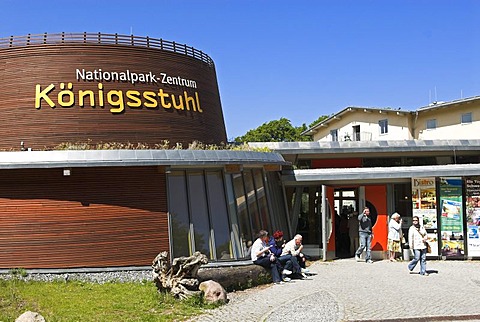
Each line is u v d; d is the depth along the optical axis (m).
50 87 18.42
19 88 18.48
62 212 16.78
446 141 27.30
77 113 18.41
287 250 18.92
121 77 19.06
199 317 13.27
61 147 17.86
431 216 23.20
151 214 17.39
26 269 16.52
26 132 18.20
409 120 43.69
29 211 16.72
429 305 14.19
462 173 23.00
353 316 13.11
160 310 13.84
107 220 16.98
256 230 19.95
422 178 23.36
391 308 13.88
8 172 16.81
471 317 12.97
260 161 19.72
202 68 21.75
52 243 16.64
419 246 19.25
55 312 13.52
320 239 24.09
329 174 23.55
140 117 19.11
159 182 17.62
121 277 16.84
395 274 19.34
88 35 18.97
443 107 41.16
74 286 16.02
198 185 18.31
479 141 27.56
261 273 18.23
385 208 23.95
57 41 18.77
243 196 19.52
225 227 18.47
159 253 16.22
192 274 15.02
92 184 17.02
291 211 24.61
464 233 23.08
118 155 16.77
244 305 14.65
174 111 19.94
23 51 18.70
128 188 17.27
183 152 17.66
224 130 24.14
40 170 16.84
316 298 15.22
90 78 18.72
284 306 14.32
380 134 45.75
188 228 17.83
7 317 13.03
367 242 22.72
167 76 19.98
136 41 19.53
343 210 26.39
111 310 13.73
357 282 17.75
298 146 26.16
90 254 16.77
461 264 21.92
